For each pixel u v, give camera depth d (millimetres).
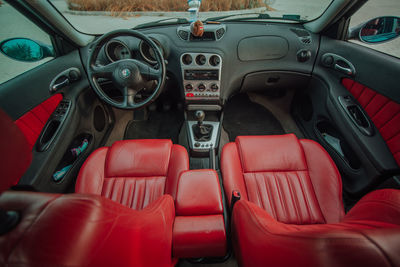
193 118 1989
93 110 1939
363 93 1460
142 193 1110
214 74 1763
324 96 1791
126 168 1173
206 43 1717
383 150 1261
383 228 412
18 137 397
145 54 1678
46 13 1388
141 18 1734
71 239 332
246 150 1234
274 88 2143
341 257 360
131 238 440
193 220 768
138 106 1363
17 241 311
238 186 1094
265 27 1790
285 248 441
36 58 1479
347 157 1545
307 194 1083
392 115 1232
